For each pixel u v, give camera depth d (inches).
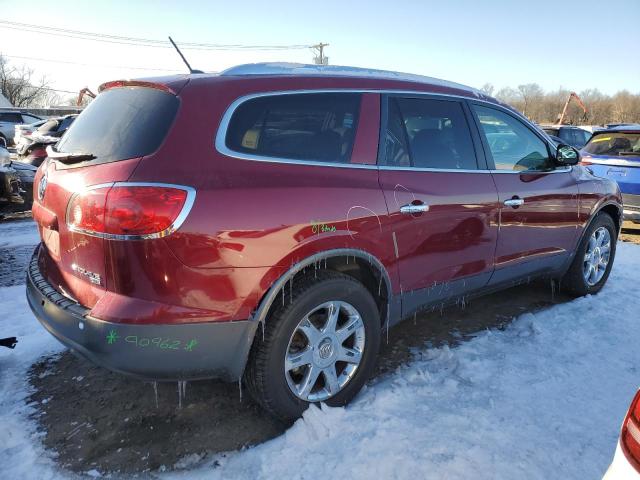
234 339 94.0
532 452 96.7
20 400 115.3
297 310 99.3
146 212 84.4
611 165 296.7
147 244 84.9
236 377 98.3
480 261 137.0
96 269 89.7
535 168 156.1
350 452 96.2
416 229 118.0
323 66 119.0
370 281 117.3
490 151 141.2
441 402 113.3
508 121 150.3
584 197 169.2
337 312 107.7
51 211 102.3
